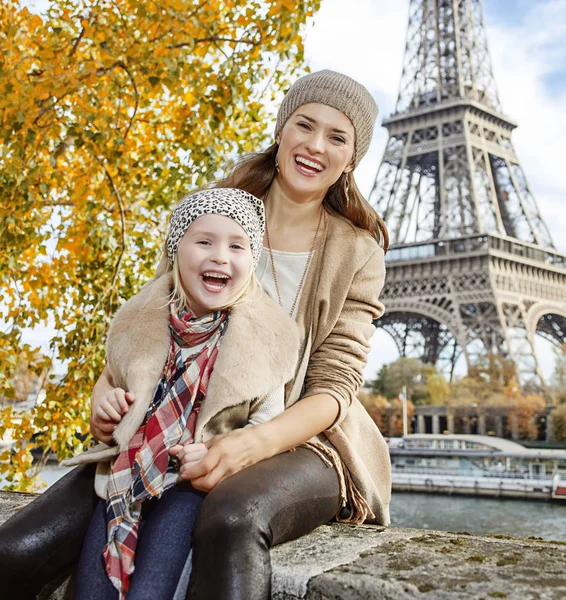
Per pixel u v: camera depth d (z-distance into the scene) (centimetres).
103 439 232
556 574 189
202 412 219
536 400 6544
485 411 6706
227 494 196
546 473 4309
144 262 779
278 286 293
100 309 685
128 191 749
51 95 596
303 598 191
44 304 699
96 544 207
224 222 236
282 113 306
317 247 297
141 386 223
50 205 714
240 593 177
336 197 311
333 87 288
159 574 191
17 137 593
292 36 631
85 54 664
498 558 207
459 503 3716
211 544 185
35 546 212
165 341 233
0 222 591
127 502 207
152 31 647
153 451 213
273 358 233
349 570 194
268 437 221
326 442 269
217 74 642
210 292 233
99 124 606
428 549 220
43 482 766
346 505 272
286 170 294
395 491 4153
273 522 201
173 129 727
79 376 654
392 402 7169
